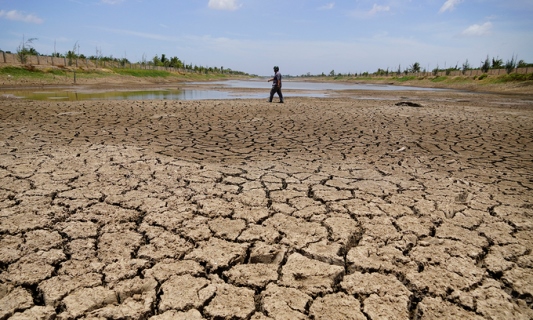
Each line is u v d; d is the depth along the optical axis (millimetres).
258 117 8008
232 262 1942
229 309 1568
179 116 7859
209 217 2459
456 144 5297
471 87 30797
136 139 5148
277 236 2213
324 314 1545
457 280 1804
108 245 2059
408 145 5137
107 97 13977
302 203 2742
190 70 66688
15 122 6414
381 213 2574
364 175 3555
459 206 2742
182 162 3881
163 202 2695
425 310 1593
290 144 5078
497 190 3158
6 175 3234
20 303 1572
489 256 2035
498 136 6078
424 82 45719
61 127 5992
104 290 1666
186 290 1686
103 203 2650
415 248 2107
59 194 2797
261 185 3148
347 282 1785
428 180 3428
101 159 3871
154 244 2084
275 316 1526
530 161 4324
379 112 9445
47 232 2182
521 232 2332
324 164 3967
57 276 1760
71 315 1505
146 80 34219
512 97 18891
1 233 2150
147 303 1592
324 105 11344
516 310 1603
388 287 1745
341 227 2340
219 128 6398
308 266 1907
